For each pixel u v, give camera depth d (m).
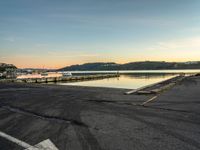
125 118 8.47
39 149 5.34
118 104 11.96
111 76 92.44
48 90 20.97
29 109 10.74
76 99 14.18
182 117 8.55
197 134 6.35
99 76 83.25
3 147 5.52
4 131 6.93
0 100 14.09
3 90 21.17
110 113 9.46
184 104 11.74
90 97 15.16
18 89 22.33
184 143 5.61
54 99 14.33
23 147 5.49
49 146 5.52
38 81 58.69
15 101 13.61
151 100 13.37
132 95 16.16
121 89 21.83
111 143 5.67
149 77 75.50
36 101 13.52
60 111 10.10
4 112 10.09
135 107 10.93
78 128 7.14
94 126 7.34
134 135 6.31
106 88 23.28
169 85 23.84
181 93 17.14
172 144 5.54
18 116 9.16
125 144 5.58
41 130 6.98
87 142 5.77
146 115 8.98
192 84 26.95
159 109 10.30
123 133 6.52
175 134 6.36
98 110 10.21
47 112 9.90
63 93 18.05
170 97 14.77
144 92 16.98
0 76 80.56
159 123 7.65
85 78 77.00
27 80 55.62
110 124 7.57
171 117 8.57
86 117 8.72
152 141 5.78
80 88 23.36
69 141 5.87
